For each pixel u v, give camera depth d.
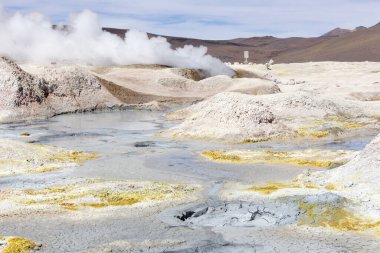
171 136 100.25
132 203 49.00
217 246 37.53
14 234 40.34
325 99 128.50
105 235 39.97
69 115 145.88
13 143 78.12
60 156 75.69
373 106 132.62
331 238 38.75
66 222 43.34
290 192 50.81
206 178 61.53
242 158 74.50
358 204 44.97
